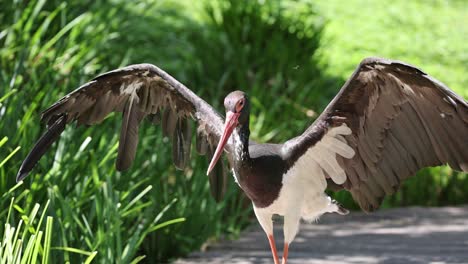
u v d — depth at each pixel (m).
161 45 19.03
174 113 9.76
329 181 9.39
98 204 9.92
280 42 17.83
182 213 12.23
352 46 22.00
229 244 12.73
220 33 18.27
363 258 11.81
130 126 9.65
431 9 25.77
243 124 9.02
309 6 18.95
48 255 8.25
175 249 12.05
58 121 9.33
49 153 10.95
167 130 9.84
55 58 12.90
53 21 14.71
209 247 12.59
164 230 11.92
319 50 19.25
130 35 18.81
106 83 9.31
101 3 16.14
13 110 10.91
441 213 15.04
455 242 12.75
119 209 10.20
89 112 9.48
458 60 22.05
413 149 8.66
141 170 12.16
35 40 13.29
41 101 11.94
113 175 11.00
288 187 8.98
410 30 23.73
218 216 12.96
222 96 16.94
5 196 9.42
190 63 18.25
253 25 18.11
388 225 14.07
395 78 8.19
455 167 8.43
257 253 12.20
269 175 8.92
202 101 9.56
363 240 12.95
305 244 12.73
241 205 13.90
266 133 15.87
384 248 12.41
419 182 16.20
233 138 9.14
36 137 10.92
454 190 16.31
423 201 16.09
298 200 9.05
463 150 8.29
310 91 17.30
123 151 9.70
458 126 8.18
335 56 21.17
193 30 19.61
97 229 10.40
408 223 14.23
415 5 25.86
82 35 14.66
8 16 14.20
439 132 8.35
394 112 8.52
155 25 20.11
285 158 8.95
